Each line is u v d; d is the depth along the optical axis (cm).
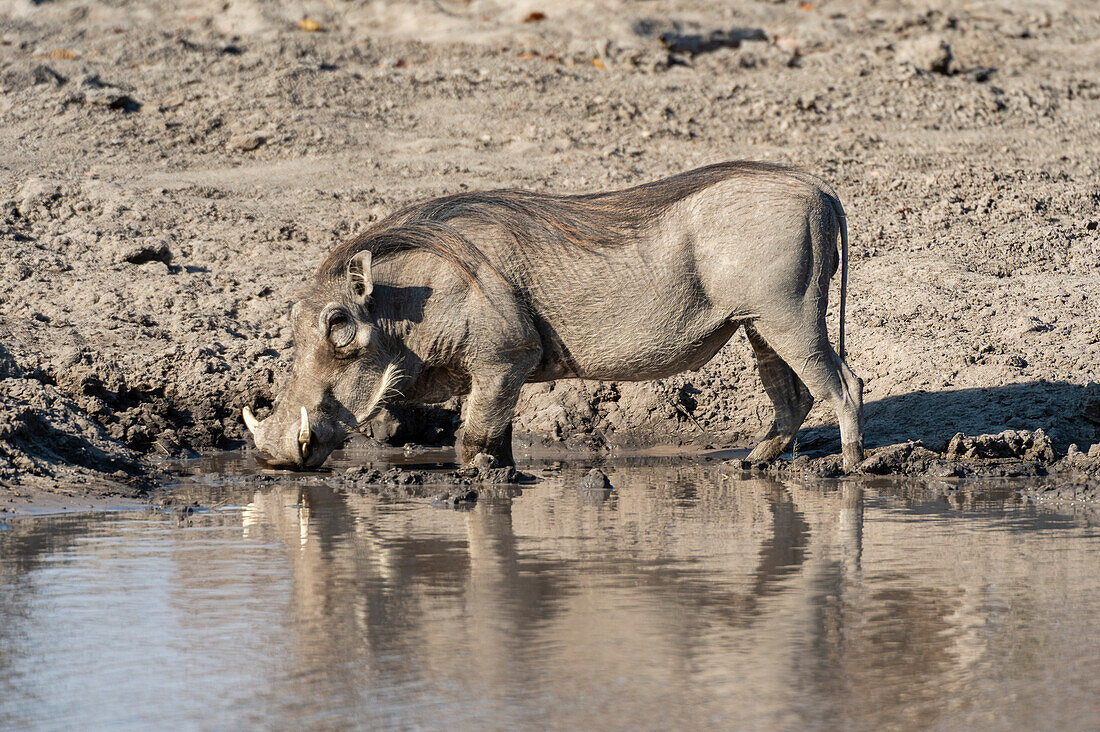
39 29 8781
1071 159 6788
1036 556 2328
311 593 2053
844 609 1959
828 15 9481
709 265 3275
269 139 6769
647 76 7975
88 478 3131
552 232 3306
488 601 2003
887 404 4116
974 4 9631
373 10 9200
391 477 3288
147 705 1550
